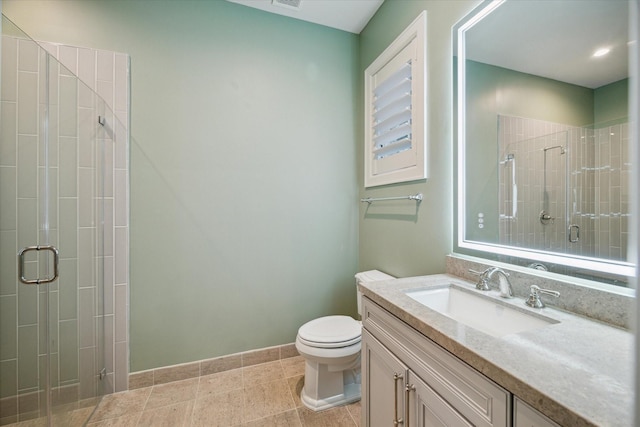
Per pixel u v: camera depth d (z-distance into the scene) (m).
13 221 1.31
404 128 1.79
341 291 2.32
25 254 1.33
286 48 2.14
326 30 2.26
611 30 0.89
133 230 1.78
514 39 1.17
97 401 1.63
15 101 1.29
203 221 1.93
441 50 1.49
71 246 1.50
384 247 2.02
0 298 1.29
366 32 2.25
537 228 1.08
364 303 1.26
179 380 1.87
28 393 1.33
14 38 1.27
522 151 1.14
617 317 0.80
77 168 1.53
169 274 1.86
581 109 0.95
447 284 1.28
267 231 2.10
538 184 1.08
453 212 1.44
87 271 1.59
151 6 1.81
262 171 2.08
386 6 1.96
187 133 1.89
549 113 1.05
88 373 1.59
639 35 0.31
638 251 0.32
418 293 1.21
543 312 0.92
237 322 2.02
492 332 1.04
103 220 1.71
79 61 1.67
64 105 1.45
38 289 1.36
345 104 2.33
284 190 2.14
